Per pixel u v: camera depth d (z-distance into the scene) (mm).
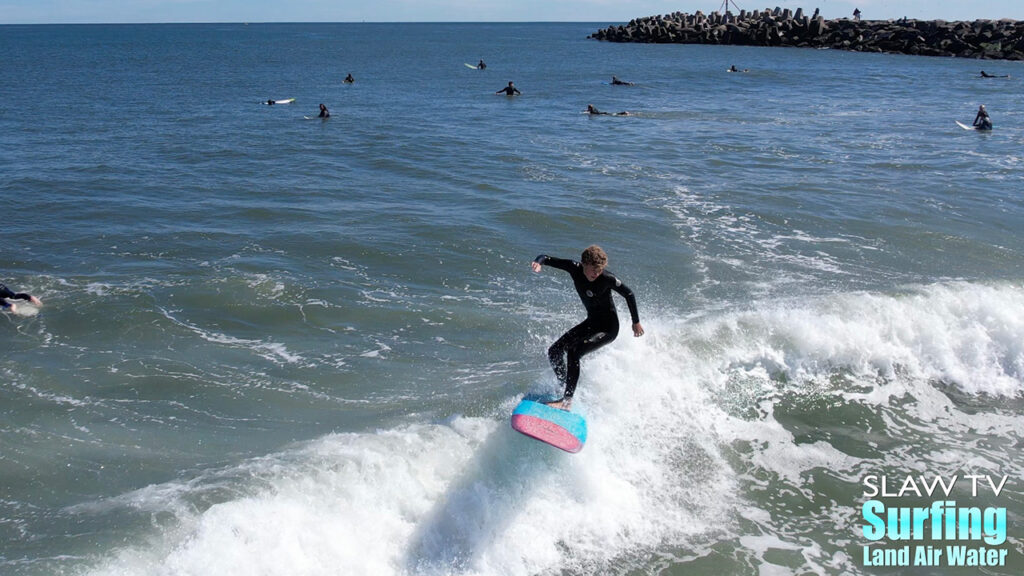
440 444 6340
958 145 24406
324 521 5551
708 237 13297
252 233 13047
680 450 6844
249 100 36906
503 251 12398
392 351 8719
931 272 11664
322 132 25812
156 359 8359
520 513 5922
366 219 14062
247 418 7195
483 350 8773
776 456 6914
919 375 8320
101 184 16625
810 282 11086
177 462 6434
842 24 97188
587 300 6605
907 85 49438
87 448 6645
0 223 13203
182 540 5328
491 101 38062
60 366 8133
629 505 6133
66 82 44719
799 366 8250
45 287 10242
